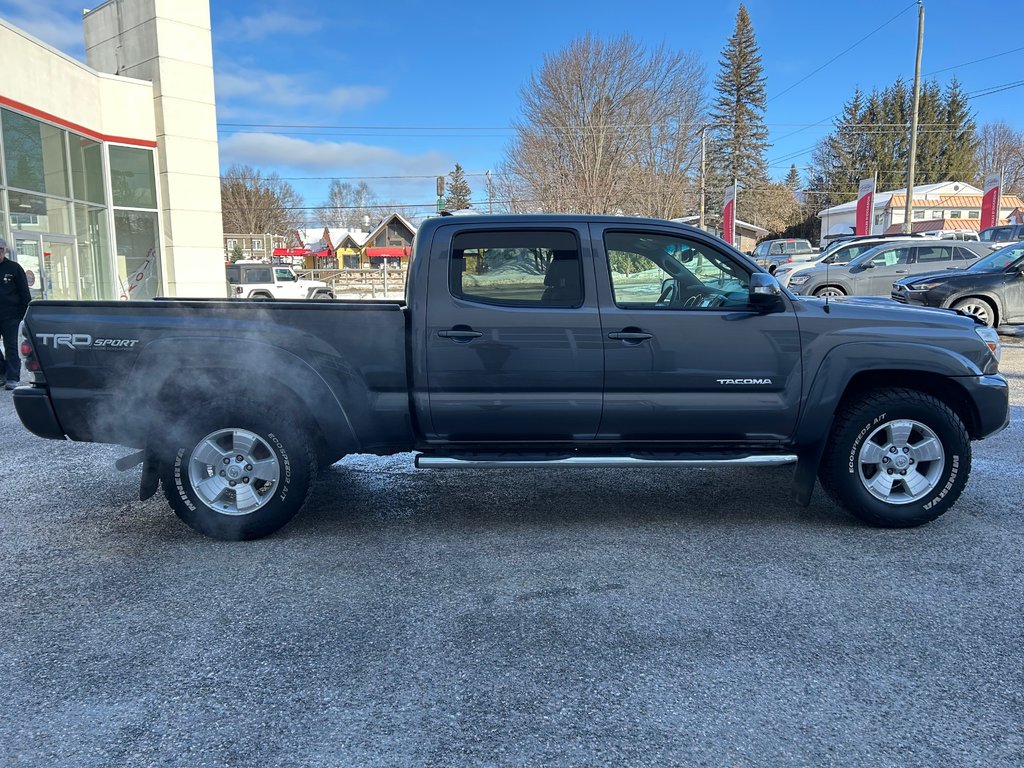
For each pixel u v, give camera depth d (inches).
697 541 169.0
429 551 163.9
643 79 1606.8
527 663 117.0
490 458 168.1
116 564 156.9
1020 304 495.8
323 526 179.9
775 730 99.7
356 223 4114.2
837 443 171.2
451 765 93.2
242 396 163.8
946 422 168.9
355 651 120.8
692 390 166.4
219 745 97.1
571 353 163.6
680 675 113.3
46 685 111.1
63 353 161.6
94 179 719.1
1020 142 3122.5
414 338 162.7
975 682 110.9
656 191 1638.8
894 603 136.7
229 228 2928.2
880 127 2723.9
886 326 169.2
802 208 2979.8
